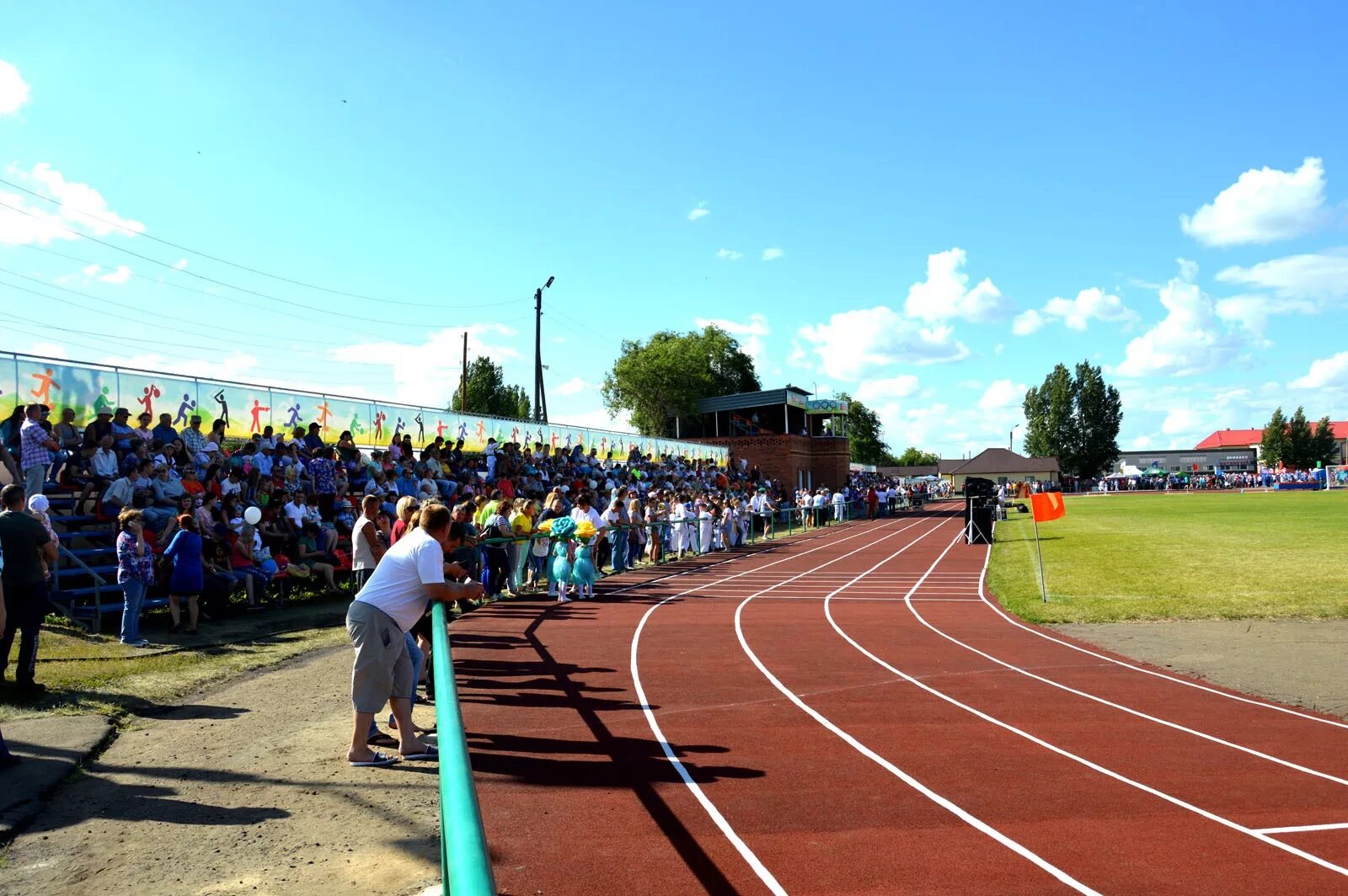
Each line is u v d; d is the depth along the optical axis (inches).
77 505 547.2
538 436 1182.3
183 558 462.6
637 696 351.6
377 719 303.3
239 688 347.6
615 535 860.6
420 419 928.3
